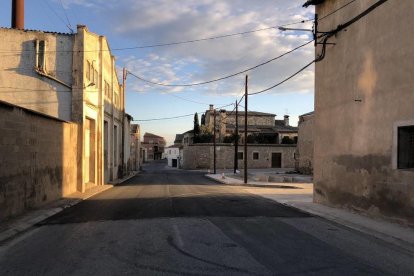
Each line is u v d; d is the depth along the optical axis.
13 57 23.67
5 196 12.14
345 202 14.77
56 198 18.52
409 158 11.63
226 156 67.38
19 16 27.30
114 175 37.53
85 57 24.81
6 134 12.18
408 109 11.16
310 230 10.81
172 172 59.19
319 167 17.08
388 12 12.19
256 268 6.88
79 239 9.50
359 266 7.12
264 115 83.75
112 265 7.12
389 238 9.69
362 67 13.68
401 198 11.37
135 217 12.93
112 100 36.03
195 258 7.57
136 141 72.12
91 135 28.50
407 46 11.23
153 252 8.07
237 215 13.45
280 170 58.00
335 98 15.71
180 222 11.84
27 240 9.54
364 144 13.48
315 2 16.92
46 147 16.89
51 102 23.73
